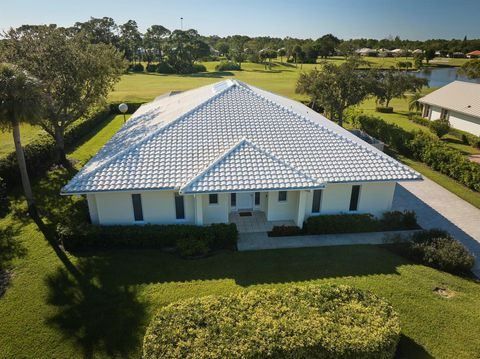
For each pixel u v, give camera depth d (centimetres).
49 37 2566
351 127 4647
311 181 1842
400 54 16662
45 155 2900
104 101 3189
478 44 16400
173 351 1023
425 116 4972
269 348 1027
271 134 2159
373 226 2002
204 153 2006
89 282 1537
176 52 12081
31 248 1798
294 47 15762
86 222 1914
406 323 1291
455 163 2781
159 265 1652
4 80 1814
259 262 1678
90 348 1220
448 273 1623
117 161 1930
